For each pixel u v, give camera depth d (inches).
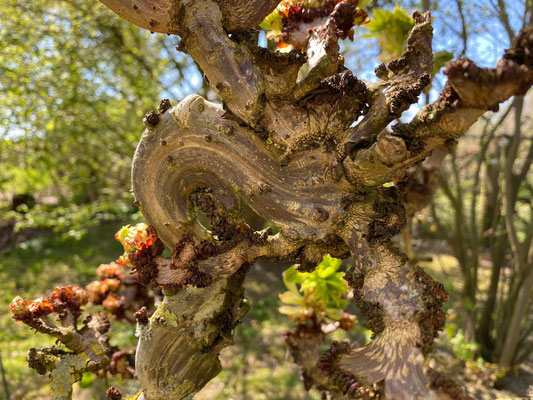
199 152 11.1
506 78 7.0
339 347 10.0
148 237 11.5
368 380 9.3
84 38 69.5
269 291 71.6
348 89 9.8
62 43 66.7
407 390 8.7
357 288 10.3
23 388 44.0
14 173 92.4
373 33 16.7
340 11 10.9
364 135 9.7
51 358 14.5
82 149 78.9
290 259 11.6
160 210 11.7
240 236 11.2
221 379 46.1
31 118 66.3
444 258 72.3
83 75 69.3
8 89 63.6
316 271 17.1
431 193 21.0
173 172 11.4
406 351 9.0
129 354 16.2
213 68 10.4
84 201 102.7
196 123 11.0
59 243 102.9
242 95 10.2
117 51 72.8
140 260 11.3
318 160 10.4
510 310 41.3
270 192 10.8
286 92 10.0
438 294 9.6
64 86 68.1
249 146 10.8
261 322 60.3
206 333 12.2
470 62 7.2
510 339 38.9
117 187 87.7
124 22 69.7
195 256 11.1
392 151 8.7
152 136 11.4
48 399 42.1
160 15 10.4
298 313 17.1
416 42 9.9
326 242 10.7
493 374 39.1
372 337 10.1
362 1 12.4
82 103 68.2
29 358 14.3
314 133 10.2
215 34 10.3
